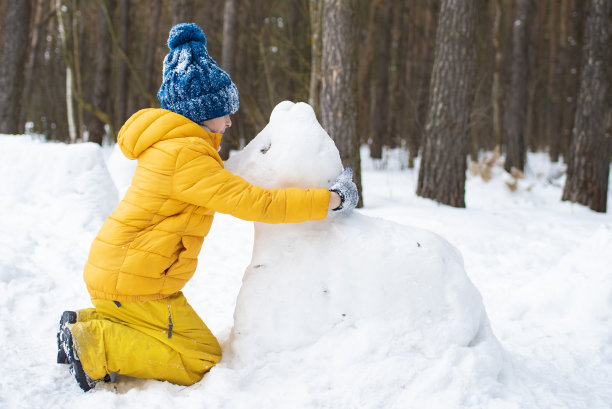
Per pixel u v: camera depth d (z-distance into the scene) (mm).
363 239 2119
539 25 20078
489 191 9672
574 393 2162
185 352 2018
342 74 6898
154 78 17422
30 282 3250
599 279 3254
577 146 9312
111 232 1948
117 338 1941
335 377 1977
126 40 15898
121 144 2031
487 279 4184
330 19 6879
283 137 2119
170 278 1985
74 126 10078
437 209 7305
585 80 9188
